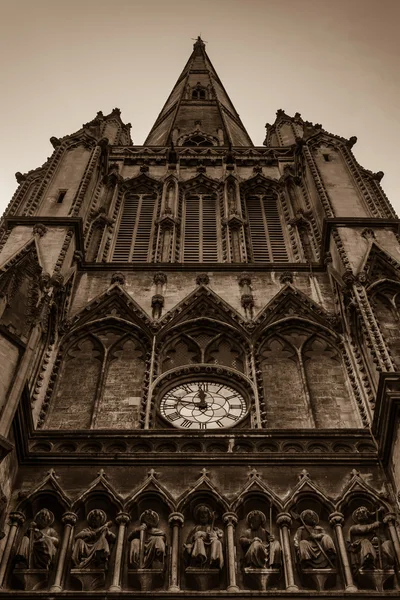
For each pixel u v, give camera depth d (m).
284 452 24.00
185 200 45.53
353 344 29.59
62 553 20.56
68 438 24.66
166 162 49.34
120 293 33.28
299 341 31.09
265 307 32.41
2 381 22.67
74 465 23.52
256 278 34.78
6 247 32.69
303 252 38.97
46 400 27.73
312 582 20.14
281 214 43.97
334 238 34.81
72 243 34.81
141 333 31.27
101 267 35.34
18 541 21.05
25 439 23.59
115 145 51.34
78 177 41.31
